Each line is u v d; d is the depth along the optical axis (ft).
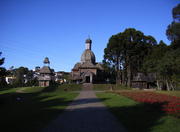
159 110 60.70
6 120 47.96
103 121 47.32
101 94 135.44
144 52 251.19
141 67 248.52
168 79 195.21
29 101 96.68
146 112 58.75
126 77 287.07
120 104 79.10
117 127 41.29
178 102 72.02
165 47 219.41
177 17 185.98
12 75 498.28
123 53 257.55
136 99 88.94
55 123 45.24
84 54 331.57
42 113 58.49
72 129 39.81
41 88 219.00
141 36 253.24
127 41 247.50
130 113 57.67
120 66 268.62
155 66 197.88
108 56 263.70
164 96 99.55
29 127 41.22
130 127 41.14
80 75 297.33
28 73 520.83
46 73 325.01
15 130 38.70
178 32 178.50
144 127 40.88
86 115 55.47
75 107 72.38
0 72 121.08
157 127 40.63
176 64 169.99
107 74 326.65
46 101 94.73
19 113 58.49
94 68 299.38
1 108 70.49
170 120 46.78
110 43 255.91
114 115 55.21
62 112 60.70
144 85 255.91
